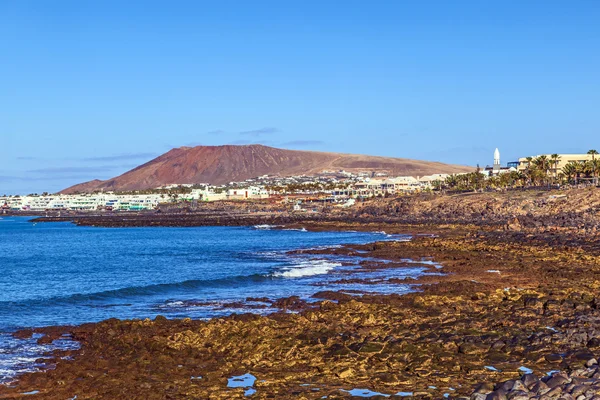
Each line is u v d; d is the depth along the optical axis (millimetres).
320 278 58312
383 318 33844
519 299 39469
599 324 30750
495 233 114312
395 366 25031
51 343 30750
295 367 25281
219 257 89938
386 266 66875
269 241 130125
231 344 28656
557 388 19234
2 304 44844
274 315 36000
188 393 22016
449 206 189625
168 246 123250
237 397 21500
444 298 39844
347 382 23047
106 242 143250
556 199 157625
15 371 25766
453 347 27438
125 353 27953
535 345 27125
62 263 88625
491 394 19531
